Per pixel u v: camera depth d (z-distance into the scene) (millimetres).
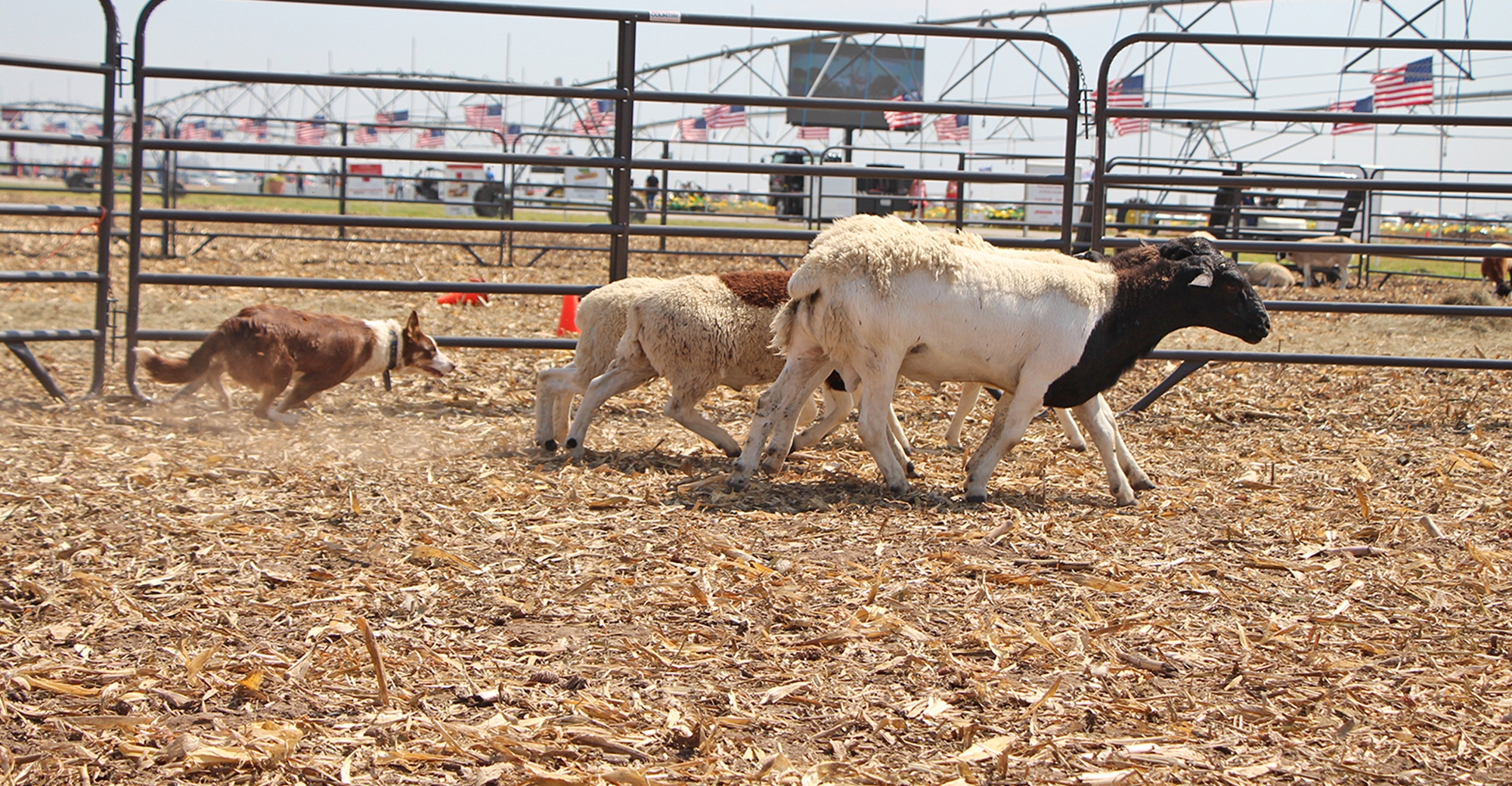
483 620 4129
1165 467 6938
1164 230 16688
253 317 7172
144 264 16406
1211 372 10289
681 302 6438
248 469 6086
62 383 8445
